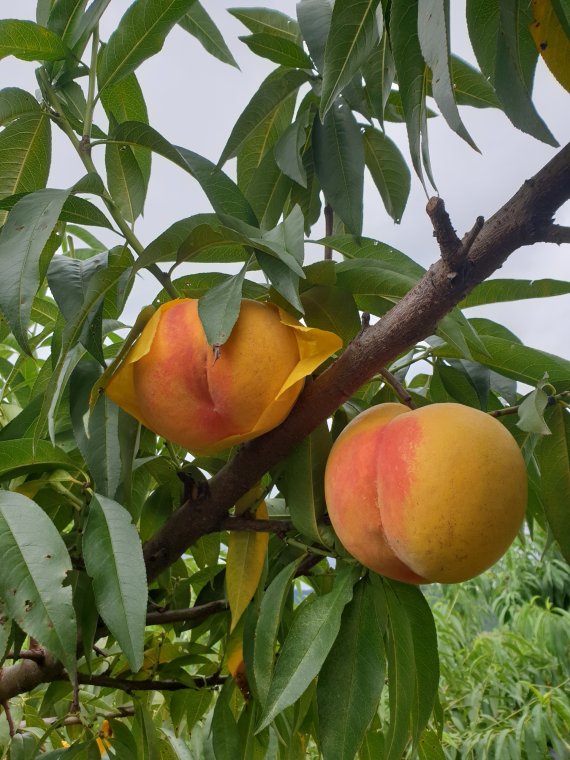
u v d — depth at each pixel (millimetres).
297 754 432
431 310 303
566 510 387
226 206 372
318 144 471
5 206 350
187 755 543
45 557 290
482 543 295
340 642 343
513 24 277
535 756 993
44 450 381
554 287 421
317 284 362
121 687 450
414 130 314
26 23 387
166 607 484
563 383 396
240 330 310
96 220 375
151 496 449
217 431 322
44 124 402
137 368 323
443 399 461
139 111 477
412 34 310
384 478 310
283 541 409
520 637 1267
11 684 426
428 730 458
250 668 384
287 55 475
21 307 287
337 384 329
